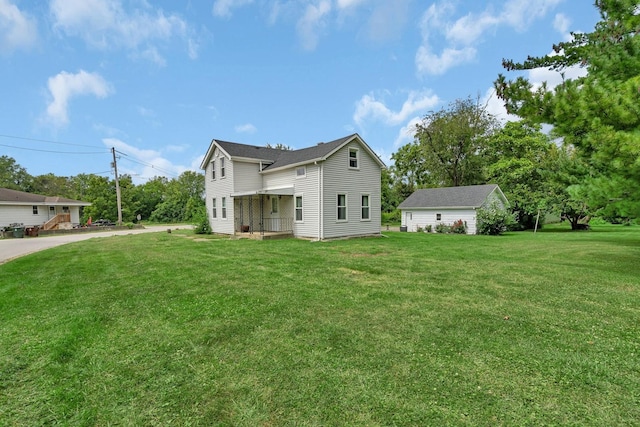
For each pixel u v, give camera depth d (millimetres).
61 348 3275
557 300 4797
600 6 6473
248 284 5926
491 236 17953
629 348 3160
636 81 5188
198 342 3402
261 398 2381
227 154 17109
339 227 15008
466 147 30562
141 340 3479
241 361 2967
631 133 5145
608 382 2535
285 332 3637
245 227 16891
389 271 7086
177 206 46562
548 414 2145
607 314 4160
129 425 2109
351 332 3609
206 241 14133
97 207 40094
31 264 8891
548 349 3143
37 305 4863
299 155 16656
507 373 2689
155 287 5820
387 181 40594
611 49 5910
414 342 3328
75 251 11555
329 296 5074
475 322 3889
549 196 23062
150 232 22125
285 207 16641
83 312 4477
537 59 7285
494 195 22906
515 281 6051
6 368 2902
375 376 2664
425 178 36594
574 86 5426
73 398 2428
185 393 2465
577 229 23641
